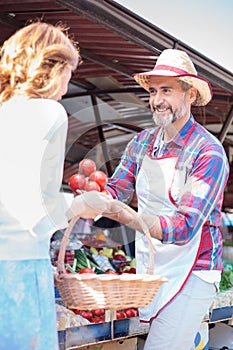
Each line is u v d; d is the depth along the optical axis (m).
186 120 2.44
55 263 2.98
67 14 2.84
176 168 2.35
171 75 2.33
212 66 3.45
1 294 1.62
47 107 1.70
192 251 2.37
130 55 3.56
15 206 1.66
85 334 2.62
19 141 1.68
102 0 2.45
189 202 2.23
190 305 2.35
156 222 2.15
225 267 4.59
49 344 1.67
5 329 1.61
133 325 2.88
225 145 5.91
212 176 2.28
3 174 1.67
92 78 4.30
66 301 1.97
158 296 2.38
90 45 3.44
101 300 1.89
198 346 3.24
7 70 1.74
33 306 1.65
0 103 1.75
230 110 4.57
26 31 1.77
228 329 3.91
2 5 2.77
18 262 1.65
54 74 1.74
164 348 2.36
